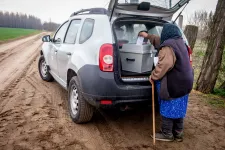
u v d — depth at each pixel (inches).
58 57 181.5
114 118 161.0
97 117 161.0
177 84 116.7
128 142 129.0
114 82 122.5
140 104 132.1
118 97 123.6
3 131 134.5
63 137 130.7
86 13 161.5
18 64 382.3
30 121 149.3
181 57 115.3
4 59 441.1
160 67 115.0
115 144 126.3
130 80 127.0
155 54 142.9
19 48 719.7
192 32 239.0
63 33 191.3
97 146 123.2
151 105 137.9
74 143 125.0
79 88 135.8
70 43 166.1
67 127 143.2
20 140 125.4
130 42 166.9
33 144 121.9
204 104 197.2
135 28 168.4
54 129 139.6
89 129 142.3
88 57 130.0
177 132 132.3
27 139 126.6
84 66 129.0
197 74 300.4
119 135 136.7
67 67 155.2
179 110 124.2
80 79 130.3
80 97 135.6
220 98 214.2
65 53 162.9
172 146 127.3
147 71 142.2
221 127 153.9
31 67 354.3
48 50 219.9
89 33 142.1
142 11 136.3
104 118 160.2
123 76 133.3
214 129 150.6
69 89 153.7
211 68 222.4
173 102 122.6
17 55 523.2
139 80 129.3
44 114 161.5
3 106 174.4
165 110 125.3
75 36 161.9
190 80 118.2
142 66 137.0
